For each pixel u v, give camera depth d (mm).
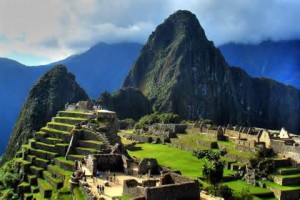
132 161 84188
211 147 149125
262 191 107125
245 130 178750
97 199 56156
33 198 100375
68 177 92875
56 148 120250
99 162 76688
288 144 129000
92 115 132500
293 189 106625
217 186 80250
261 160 119188
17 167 124000
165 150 147375
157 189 51094
